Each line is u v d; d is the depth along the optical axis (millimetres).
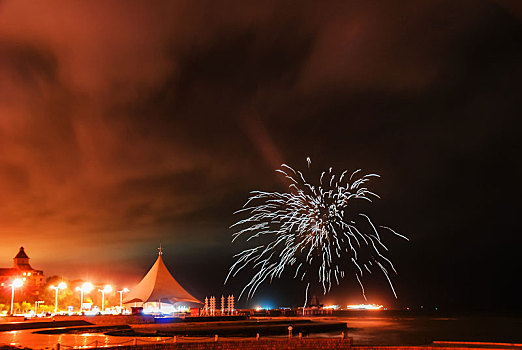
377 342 62812
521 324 128375
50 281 134875
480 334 83875
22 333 46188
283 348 39875
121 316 63156
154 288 71750
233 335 57469
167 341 39156
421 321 146375
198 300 73250
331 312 135625
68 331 49969
